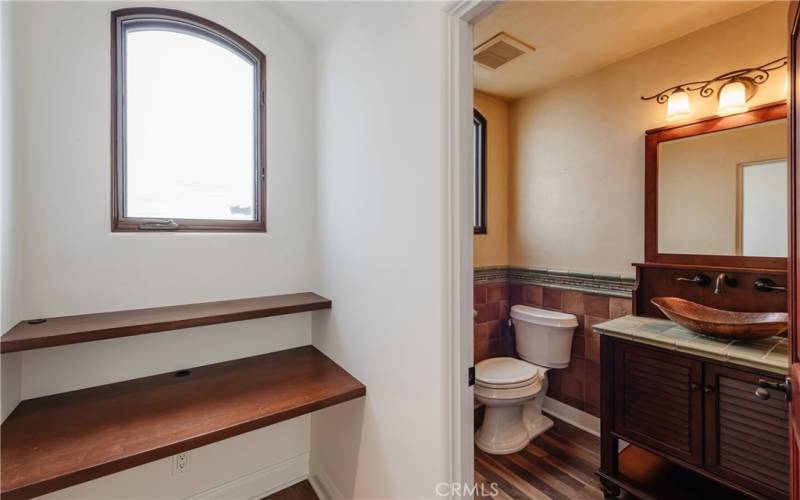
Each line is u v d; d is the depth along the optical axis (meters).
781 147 1.61
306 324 2.07
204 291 1.77
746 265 1.71
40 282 1.41
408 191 1.25
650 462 1.91
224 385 1.55
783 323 1.38
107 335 1.30
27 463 1.02
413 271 1.23
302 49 2.02
